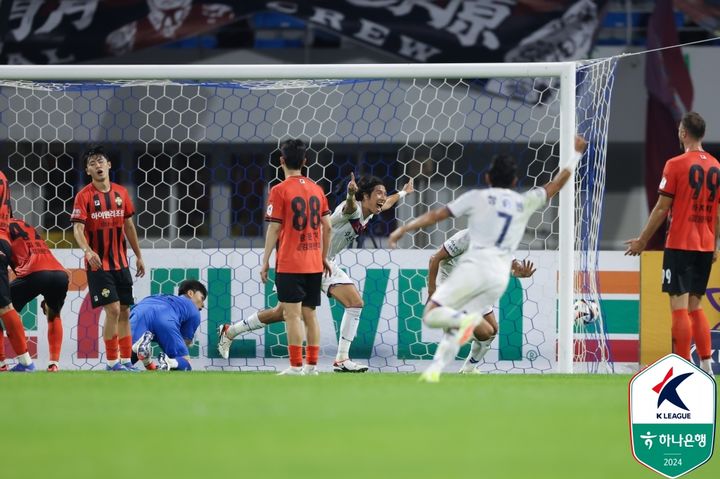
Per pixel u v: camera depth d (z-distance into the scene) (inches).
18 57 2043.6
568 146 1344.7
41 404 724.0
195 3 2075.5
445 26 2050.9
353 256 1466.5
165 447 525.3
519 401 756.0
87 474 445.1
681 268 1169.4
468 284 878.4
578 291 1418.6
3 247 1250.0
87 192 1252.5
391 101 1763.0
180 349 1364.4
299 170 1126.4
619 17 2053.4
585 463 505.0
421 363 1460.4
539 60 2041.1
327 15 2065.7
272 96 1747.0
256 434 570.9
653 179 2038.6
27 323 1460.4
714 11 2058.3
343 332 1322.6
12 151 1734.7
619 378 1075.3
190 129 1764.3
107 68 1379.2
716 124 2050.9
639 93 2055.9
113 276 1268.5
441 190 1761.8
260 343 1462.8
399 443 543.8
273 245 1108.5
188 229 1772.9
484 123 1803.6
